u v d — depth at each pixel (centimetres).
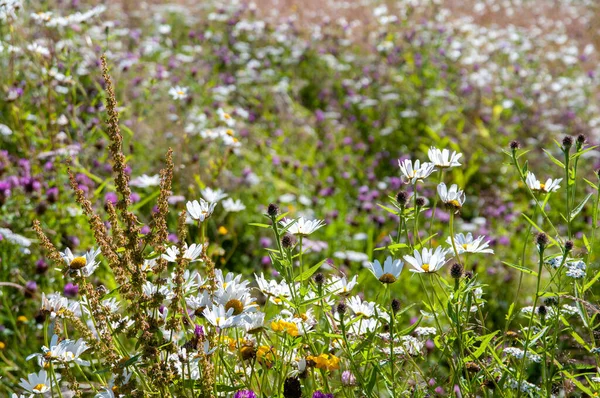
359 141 777
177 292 220
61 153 498
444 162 259
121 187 215
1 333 397
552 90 923
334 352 262
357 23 1066
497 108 816
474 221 600
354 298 257
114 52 746
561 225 604
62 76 530
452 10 1243
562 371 245
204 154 609
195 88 747
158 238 220
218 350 239
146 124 618
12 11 525
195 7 1105
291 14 1116
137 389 234
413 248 250
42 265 415
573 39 1189
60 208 465
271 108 796
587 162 725
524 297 486
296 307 237
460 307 240
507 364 260
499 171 709
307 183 669
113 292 224
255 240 550
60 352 229
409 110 812
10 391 353
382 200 659
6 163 493
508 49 1032
